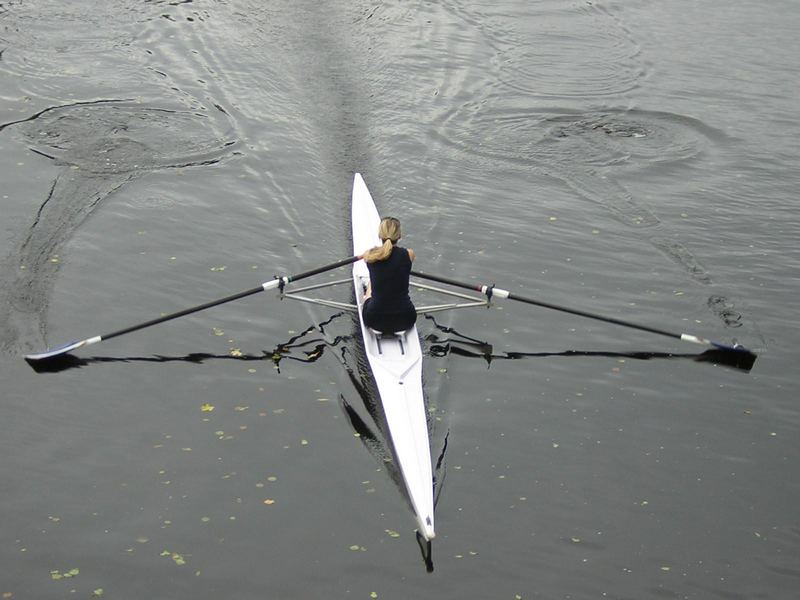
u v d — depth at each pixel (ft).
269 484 32.19
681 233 50.83
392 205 52.49
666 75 73.51
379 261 37.58
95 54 69.26
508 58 75.51
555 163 58.65
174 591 27.73
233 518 30.63
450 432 35.40
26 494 31.07
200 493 31.60
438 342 41.01
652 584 28.84
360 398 36.78
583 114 65.82
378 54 74.38
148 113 60.70
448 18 83.51
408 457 33.04
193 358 38.75
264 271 45.21
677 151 60.95
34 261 44.14
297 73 69.36
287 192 52.80
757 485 33.22
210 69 68.64
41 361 37.73
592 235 50.29
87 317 40.68
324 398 36.73
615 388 38.37
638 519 31.48
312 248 47.57
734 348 39.83
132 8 78.89
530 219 51.70
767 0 92.84
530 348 40.83
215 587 27.94
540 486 32.81
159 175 53.36
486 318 42.91
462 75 71.61
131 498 31.22
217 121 60.70
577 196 54.65
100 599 27.30
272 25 78.07
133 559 28.78
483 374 38.91
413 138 60.95
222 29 76.28
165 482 32.01
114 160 54.54
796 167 59.36
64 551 28.91
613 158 59.62
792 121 66.18
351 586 28.22
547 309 43.62
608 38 81.10
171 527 30.09
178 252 46.16
